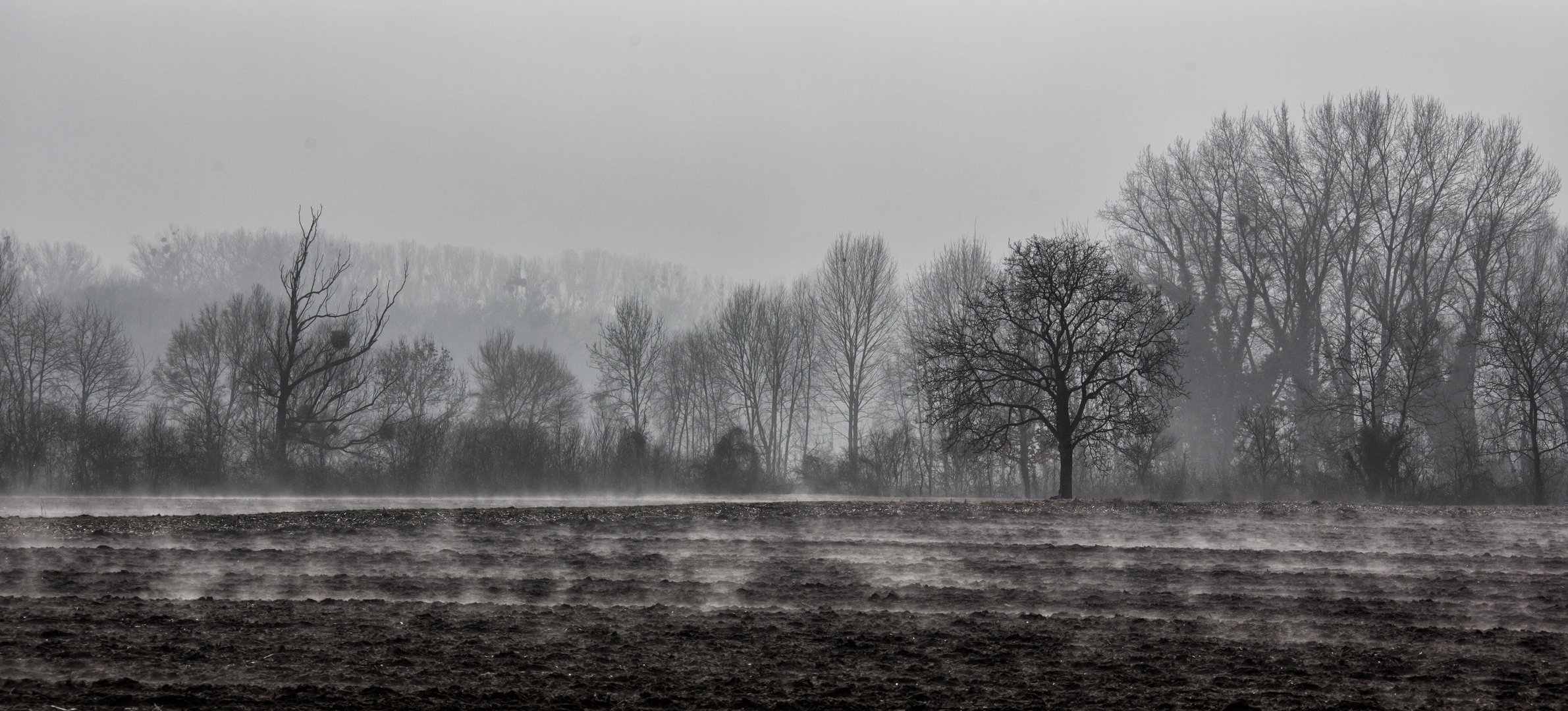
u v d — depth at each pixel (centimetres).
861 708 838
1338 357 5375
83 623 1108
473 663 961
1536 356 5069
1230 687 908
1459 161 5691
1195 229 6134
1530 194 5581
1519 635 1105
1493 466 5416
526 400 6931
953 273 6688
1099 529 2194
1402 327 5294
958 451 5034
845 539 1977
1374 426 4847
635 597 1317
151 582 1383
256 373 5066
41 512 2850
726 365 7156
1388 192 5800
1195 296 6025
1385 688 904
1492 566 1631
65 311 8131
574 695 864
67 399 6300
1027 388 4891
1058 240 4234
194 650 995
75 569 1491
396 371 5691
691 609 1230
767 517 2358
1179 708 841
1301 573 1542
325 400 5406
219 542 1819
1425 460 5184
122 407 6456
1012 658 1005
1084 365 4138
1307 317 5925
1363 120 5838
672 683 904
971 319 5450
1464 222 5688
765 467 6619
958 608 1260
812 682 914
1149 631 1128
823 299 7144
